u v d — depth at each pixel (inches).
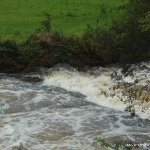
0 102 829.8
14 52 1007.6
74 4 1424.7
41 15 1314.0
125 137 698.2
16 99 845.2
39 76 974.4
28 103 829.2
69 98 859.4
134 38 1023.6
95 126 736.3
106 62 1039.0
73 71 994.1
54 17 1290.6
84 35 1079.6
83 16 1307.8
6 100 839.1
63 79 955.3
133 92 794.2
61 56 1031.6
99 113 787.4
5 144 673.0
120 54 1034.7
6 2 1437.0
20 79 962.1
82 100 852.0
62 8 1379.2
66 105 824.9
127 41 1026.7
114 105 820.6
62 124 738.8
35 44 1035.9
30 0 1462.8
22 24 1232.8
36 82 948.0
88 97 869.8
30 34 1122.0
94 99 856.9
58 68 1003.9
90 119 761.0
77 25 1230.3
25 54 1013.2
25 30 1182.3
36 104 825.5
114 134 708.7
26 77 971.3
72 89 912.3
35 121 748.6
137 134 710.5
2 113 785.6
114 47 1037.8
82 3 1434.5
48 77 968.3
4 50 999.0
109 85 909.8
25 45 1037.2
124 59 1017.5
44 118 761.6
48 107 814.5
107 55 1039.0
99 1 1441.9
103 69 1011.9
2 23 1235.2
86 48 1047.6
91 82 929.5
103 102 837.8
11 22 1246.9
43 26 1157.1
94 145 671.8
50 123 742.5
